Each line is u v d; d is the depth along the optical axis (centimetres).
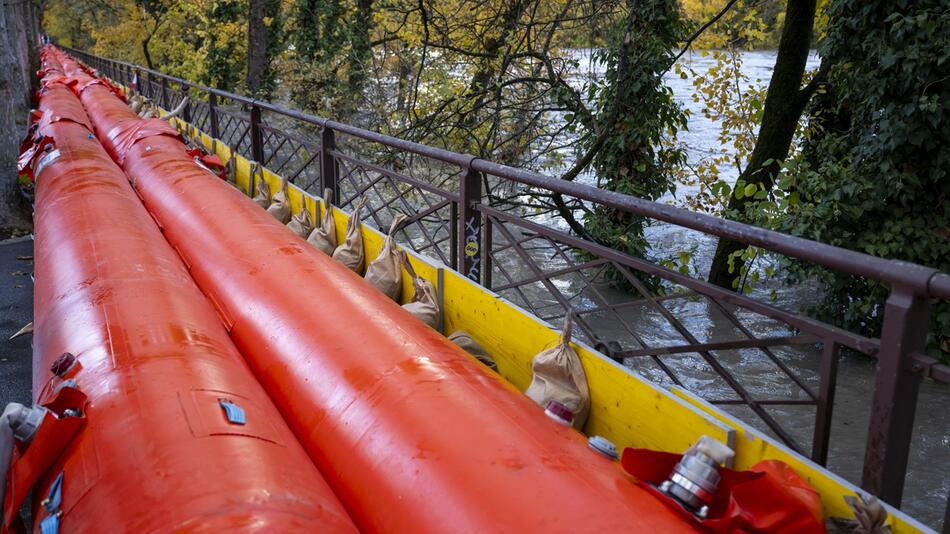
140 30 3469
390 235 465
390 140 491
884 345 195
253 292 337
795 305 1041
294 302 314
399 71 1407
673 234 1400
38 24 4366
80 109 1076
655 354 304
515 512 178
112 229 399
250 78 1972
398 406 228
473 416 216
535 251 1274
